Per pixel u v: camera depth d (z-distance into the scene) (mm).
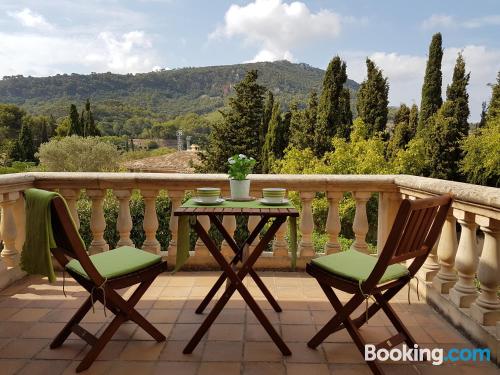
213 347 2496
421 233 2199
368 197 3947
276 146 30641
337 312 2383
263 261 4051
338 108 25391
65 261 2395
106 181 3875
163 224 7715
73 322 2438
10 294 3414
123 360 2340
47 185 3924
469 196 2480
